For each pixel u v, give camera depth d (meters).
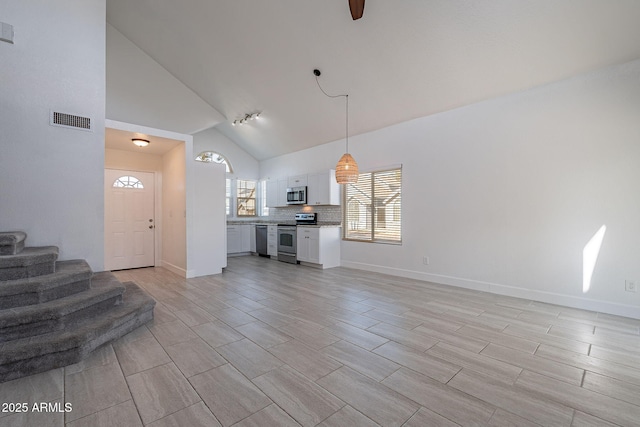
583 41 2.89
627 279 2.95
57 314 2.08
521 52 3.19
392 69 3.97
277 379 1.83
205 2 4.04
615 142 3.00
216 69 5.31
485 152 3.92
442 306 3.30
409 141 4.78
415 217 4.70
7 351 1.78
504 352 2.20
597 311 3.11
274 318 2.92
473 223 4.04
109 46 5.26
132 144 4.87
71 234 3.04
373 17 3.41
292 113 5.74
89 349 2.09
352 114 5.12
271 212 8.20
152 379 1.82
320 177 6.13
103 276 3.05
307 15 3.68
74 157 3.06
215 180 5.13
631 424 1.44
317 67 4.38
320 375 1.88
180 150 4.85
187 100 6.16
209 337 2.46
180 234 4.93
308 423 1.44
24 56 2.81
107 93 5.29
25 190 2.81
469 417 1.49
